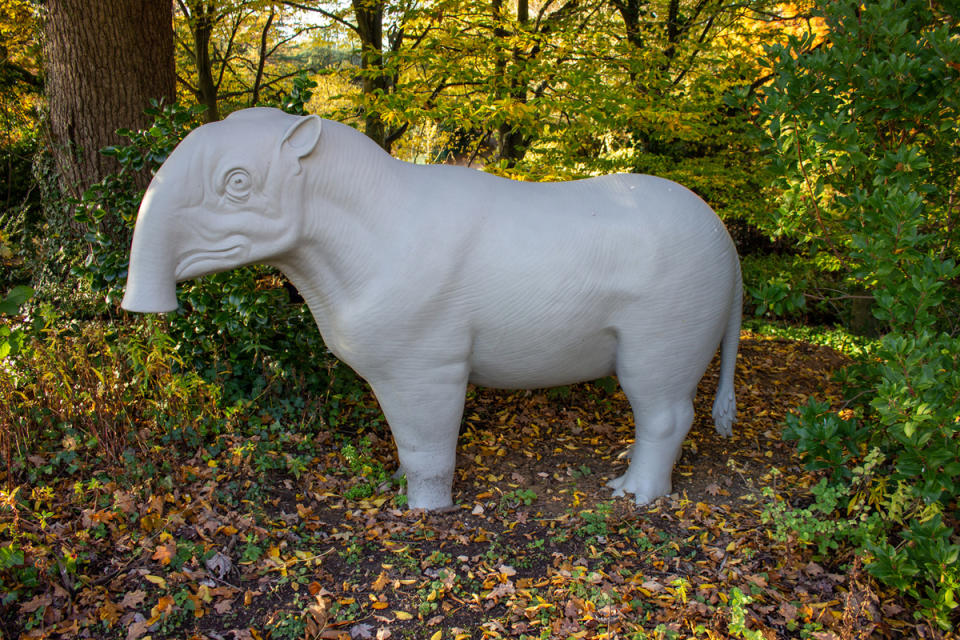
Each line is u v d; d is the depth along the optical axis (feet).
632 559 9.85
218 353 13.41
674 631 8.29
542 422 14.62
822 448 10.19
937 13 11.05
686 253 10.12
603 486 11.93
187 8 28.63
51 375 11.39
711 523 10.68
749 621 8.51
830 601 8.90
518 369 10.64
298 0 31.07
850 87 10.77
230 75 37.78
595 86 17.87
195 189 8.48
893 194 9.30
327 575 9.29
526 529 10.63
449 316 9.69
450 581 9.20
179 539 9.47
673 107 18.98
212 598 8.66
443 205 9.49
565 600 8.89
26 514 9.46
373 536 10.19
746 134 11.39
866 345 20.66
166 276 8.61
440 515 10.87
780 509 9.58
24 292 9.28
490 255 9.56
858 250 9.93
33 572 8.32
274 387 13.34
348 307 9.60
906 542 9.70
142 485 10.30
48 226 16.56
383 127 28.12
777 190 21.72
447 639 8.29
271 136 8.61
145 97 16.08
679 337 10.39
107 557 9.04
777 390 16.93
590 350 10.64
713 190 23.00
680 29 24.47
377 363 9.89
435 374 10.03
